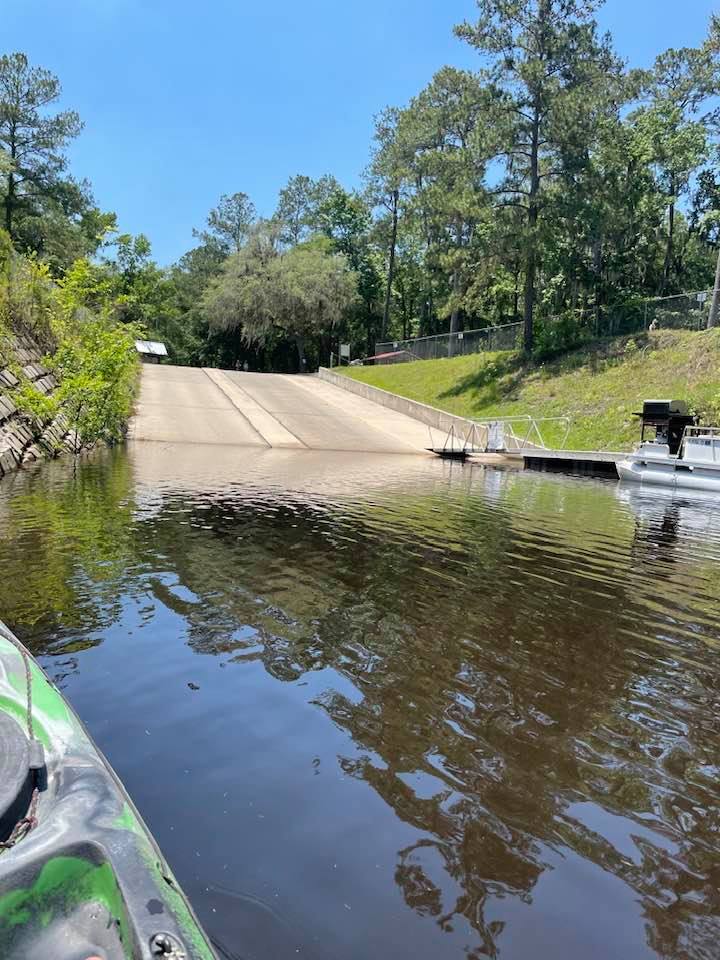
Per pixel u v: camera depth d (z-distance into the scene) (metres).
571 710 4.94
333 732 4.39
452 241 45.97
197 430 25.27
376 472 18.91
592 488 18.28
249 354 70.88
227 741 4.20
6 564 7.64
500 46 32.91
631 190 36.78
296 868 3.14
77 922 1.92
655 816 3.74
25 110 47.97
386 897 3.00
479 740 4.43
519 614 7.00
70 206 53.94
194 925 1.85
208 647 5.62
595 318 35.00
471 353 41.81
